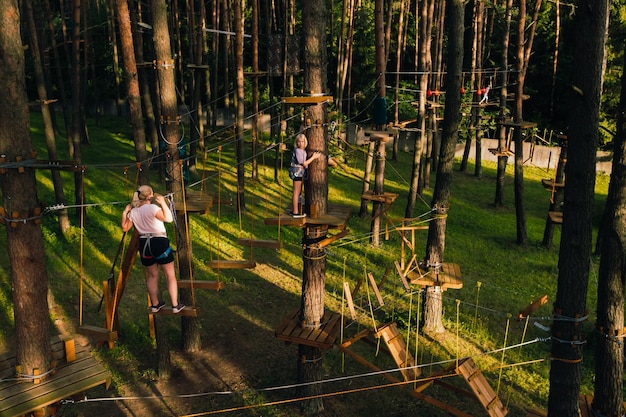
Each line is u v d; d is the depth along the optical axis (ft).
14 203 22.75
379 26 52.65
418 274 46.24
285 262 65.05
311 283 37.63
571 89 27.76
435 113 100.27
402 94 117.08
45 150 95.71
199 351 47.24
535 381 44.68
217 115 133.08
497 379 44.65
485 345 49.98
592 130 27.81
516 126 71.56
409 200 78.48
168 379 43.19
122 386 42.19
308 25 33.60
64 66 134.31
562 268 29.89
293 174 34.04
